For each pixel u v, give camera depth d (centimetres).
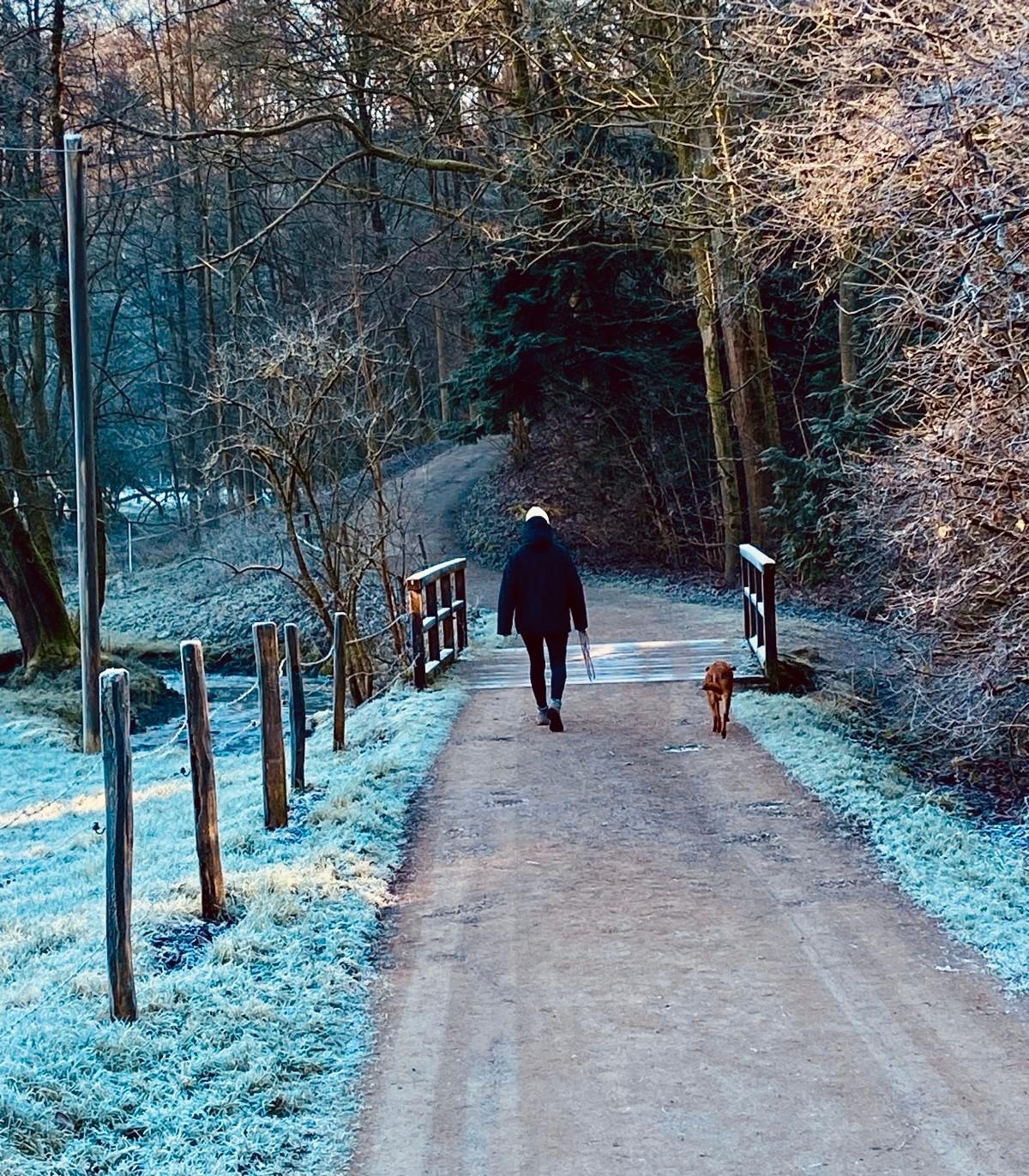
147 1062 459
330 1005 527
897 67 847
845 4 862
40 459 3108
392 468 4053
